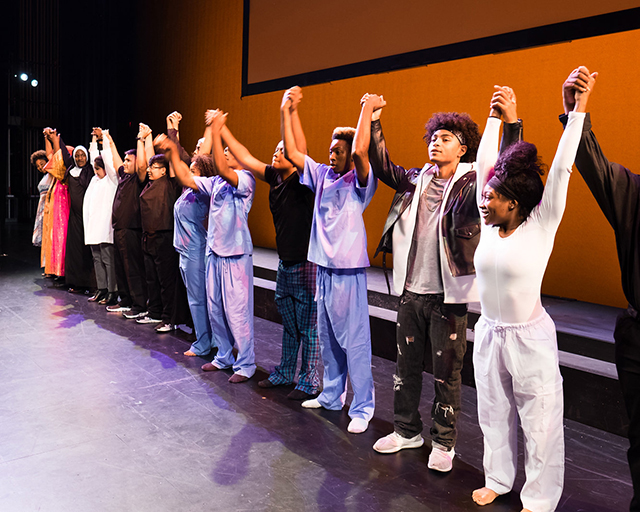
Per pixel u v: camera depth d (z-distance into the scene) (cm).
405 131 553
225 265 325
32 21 1207
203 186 335
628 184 168
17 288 572
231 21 781
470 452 244
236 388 315
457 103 507
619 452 247
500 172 185
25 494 201
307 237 295
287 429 263
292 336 314
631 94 400
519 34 387
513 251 183
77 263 553
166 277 415
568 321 353
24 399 289
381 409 293
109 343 393
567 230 439
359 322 264
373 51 495
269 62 628
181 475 218
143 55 993
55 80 1248
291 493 206
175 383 320
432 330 227
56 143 582
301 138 299
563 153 172
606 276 419
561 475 188
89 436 249
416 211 230
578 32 357
